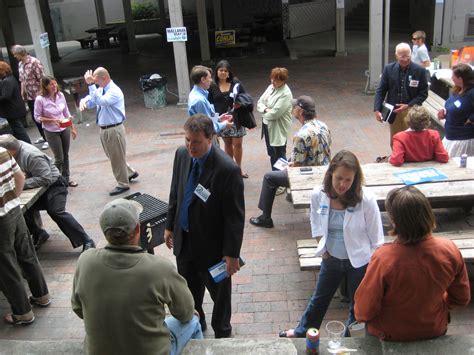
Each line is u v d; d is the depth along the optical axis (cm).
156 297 244
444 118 598
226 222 343
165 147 878
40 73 962
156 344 248
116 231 243
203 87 572
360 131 880
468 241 433
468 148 557
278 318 423
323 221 339
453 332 387
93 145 921
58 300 472
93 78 634
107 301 238
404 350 266
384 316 266
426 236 243
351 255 336
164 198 669
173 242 371
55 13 2589
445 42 1625
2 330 434
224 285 370
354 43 1830
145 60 1823
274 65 1552
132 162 816
